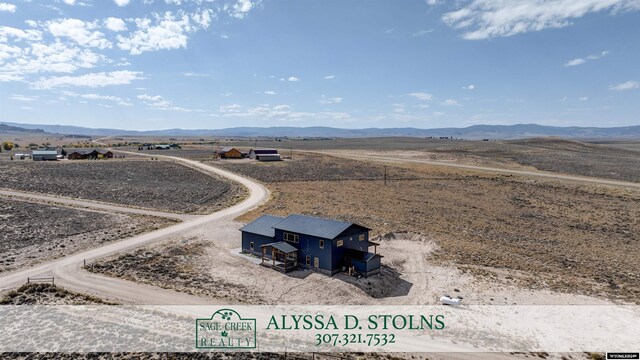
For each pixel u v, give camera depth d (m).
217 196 77.31
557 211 69.88
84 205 65.12
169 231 51.78
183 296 32.03
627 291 37.41
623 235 56.56
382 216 62.78
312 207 67.75
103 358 23.48
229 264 40.81
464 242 51.22
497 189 88.56
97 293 31.83
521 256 46.66
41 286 32.38
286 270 38.84
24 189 75.50
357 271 38.66
